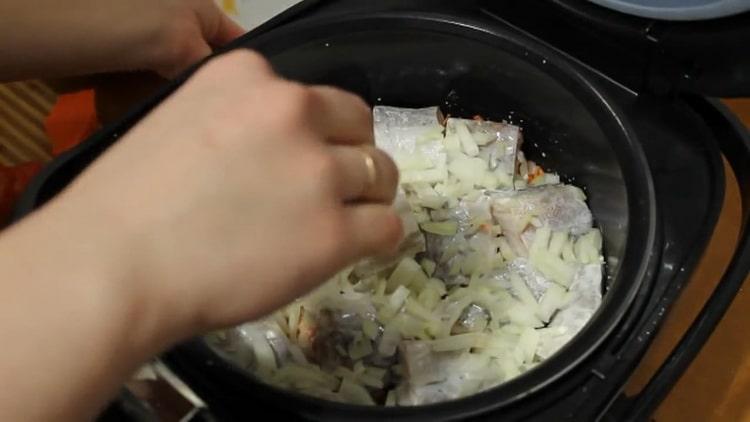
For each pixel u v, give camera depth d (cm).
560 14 70
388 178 51
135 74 79
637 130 69
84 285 44
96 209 46
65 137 76
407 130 76
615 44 69
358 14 71
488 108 78
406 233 70
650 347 59
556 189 73
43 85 80
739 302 78
